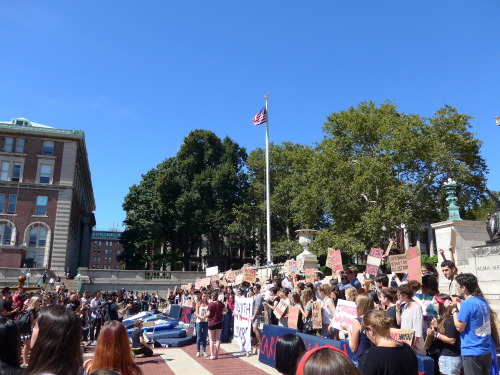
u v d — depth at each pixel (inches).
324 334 353.4
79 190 2336.4
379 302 313.6
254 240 2314.2
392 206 1296.8
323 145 1665.8
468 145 1456.7
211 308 463.8
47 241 1889.8
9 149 1952.5
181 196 2154.3
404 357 153.5
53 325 115.2
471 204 1520.7
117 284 1752.0
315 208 1600.6
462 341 212.8
